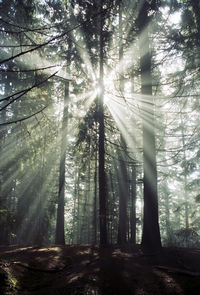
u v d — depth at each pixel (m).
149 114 11.01
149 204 10.05
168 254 8.47
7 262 7.18
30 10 9.59
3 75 12.85
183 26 10.06
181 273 6.24
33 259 8.36
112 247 10.45
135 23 10.30
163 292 5.22
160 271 6.61
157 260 7.80
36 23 11.83
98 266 7.26
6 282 5.71
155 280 5.94
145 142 10.79
